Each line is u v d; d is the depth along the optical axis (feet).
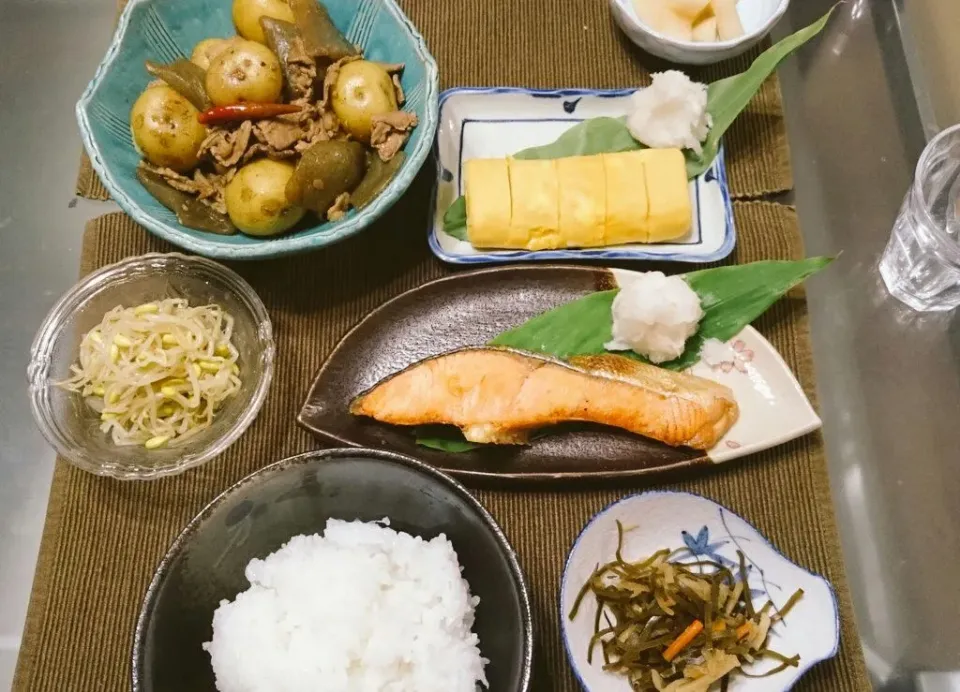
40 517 1.58
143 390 1.54
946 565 1.53
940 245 1.56
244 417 1.51
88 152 1.52
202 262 1.60
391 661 1.34
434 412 1.51
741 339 1.59
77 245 1.73
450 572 1.36
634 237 1.67
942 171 1.70
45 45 1.89
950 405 1.62
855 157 1.78
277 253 1.49
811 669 1.44
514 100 1.77
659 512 1.45
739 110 1.70
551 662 1.44
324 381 1.57
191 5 1.66
